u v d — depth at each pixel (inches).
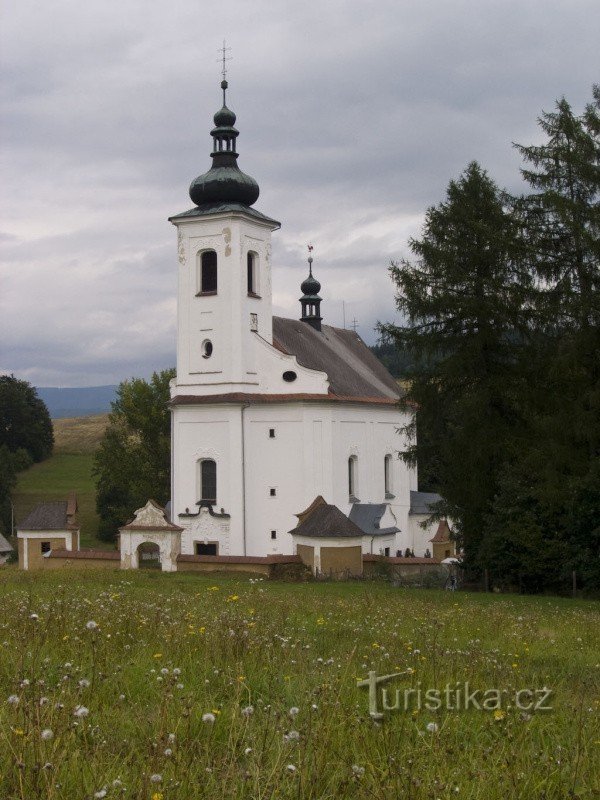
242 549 2239.2
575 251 1619.1
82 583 1432.1
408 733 354.0
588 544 1567.4
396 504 2603.3
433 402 1732.3
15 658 428.1
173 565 2043.6
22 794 259.1
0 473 4094.5
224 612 666.2
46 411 5403.5
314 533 2055.9
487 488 1676.9
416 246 1734.7
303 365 2393.0
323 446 2274.9
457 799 287.1
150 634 533.0
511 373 1680.6
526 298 1649.9
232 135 2388.0
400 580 1937.7
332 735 330.6
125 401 3575.3
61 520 2532.0
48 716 314.0
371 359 2947.8
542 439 1587.1
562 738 370.3
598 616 1124.5
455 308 1672.0
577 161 1592.0
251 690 410.3
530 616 1005.2
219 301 2314.2
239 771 290.5
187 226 2353.6
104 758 301.0
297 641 524.7
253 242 2361.0
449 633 753.0
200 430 2301.9
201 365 2322.8
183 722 340.5
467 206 1710.1
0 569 2001.7
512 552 1622.8
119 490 3745.1
